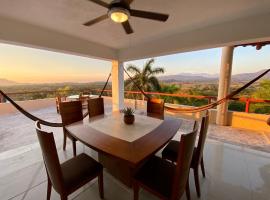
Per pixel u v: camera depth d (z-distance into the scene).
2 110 4.70
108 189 1.50
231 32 2.14
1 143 2.63
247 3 1.64
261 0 1.57
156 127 1.69
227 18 2.04
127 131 1.56
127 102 5.49
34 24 2.21
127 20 1.42
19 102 5.13
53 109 5.53
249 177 1.68
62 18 2.00
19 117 4.40
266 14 1.88
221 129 3.31
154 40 3.03
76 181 1.15
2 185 1.54
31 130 3.31
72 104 2.24
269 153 2.24
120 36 2.79
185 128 3.42
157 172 1.19
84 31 2.50
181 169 0.96
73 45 2.81
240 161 2.02
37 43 2.32
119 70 3.99
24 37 2.18
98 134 1.47
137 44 3.34
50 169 1.07
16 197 1.38
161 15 1.37
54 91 5.98
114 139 1.35
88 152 2.27
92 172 1.25
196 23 2.21
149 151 1.12
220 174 1.74
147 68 6.12
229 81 3.39
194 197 1.40
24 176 1.69
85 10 1.77
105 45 3.43
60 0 1.54
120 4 1.26
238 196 1.41
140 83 6.22
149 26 2.30
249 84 2.70
